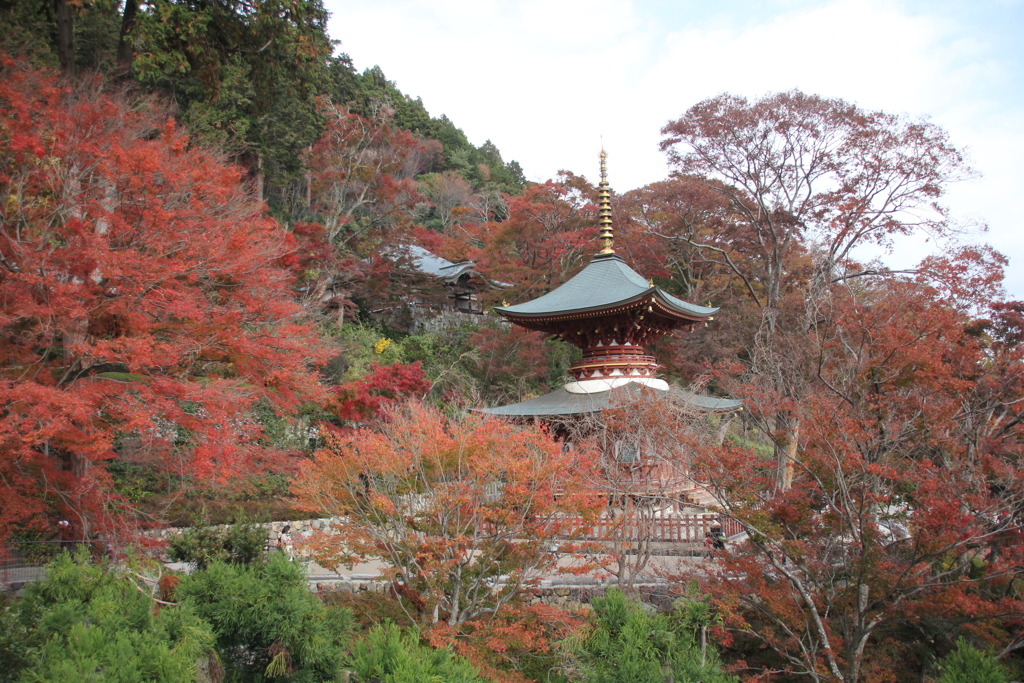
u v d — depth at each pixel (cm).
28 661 765
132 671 770
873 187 2978
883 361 1414
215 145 2355
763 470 1628
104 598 962
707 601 1205
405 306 4047
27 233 1370
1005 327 1744
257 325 1708
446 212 7006
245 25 2412
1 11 2145
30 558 1530
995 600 1211
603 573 1669
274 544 1972
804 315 2895
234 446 1459
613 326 2417
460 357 3516
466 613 1295
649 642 982
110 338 1530
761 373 1977
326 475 1387
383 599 1413
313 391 1688
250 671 1023
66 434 1338
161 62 2098
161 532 1853
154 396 1375
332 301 3528
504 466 1303
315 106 4022
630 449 1753
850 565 1223
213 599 1031
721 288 3909
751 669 1377
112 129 1563
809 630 1307
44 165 1381
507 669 1235
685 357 3469
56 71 1684
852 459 1187
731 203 3525
